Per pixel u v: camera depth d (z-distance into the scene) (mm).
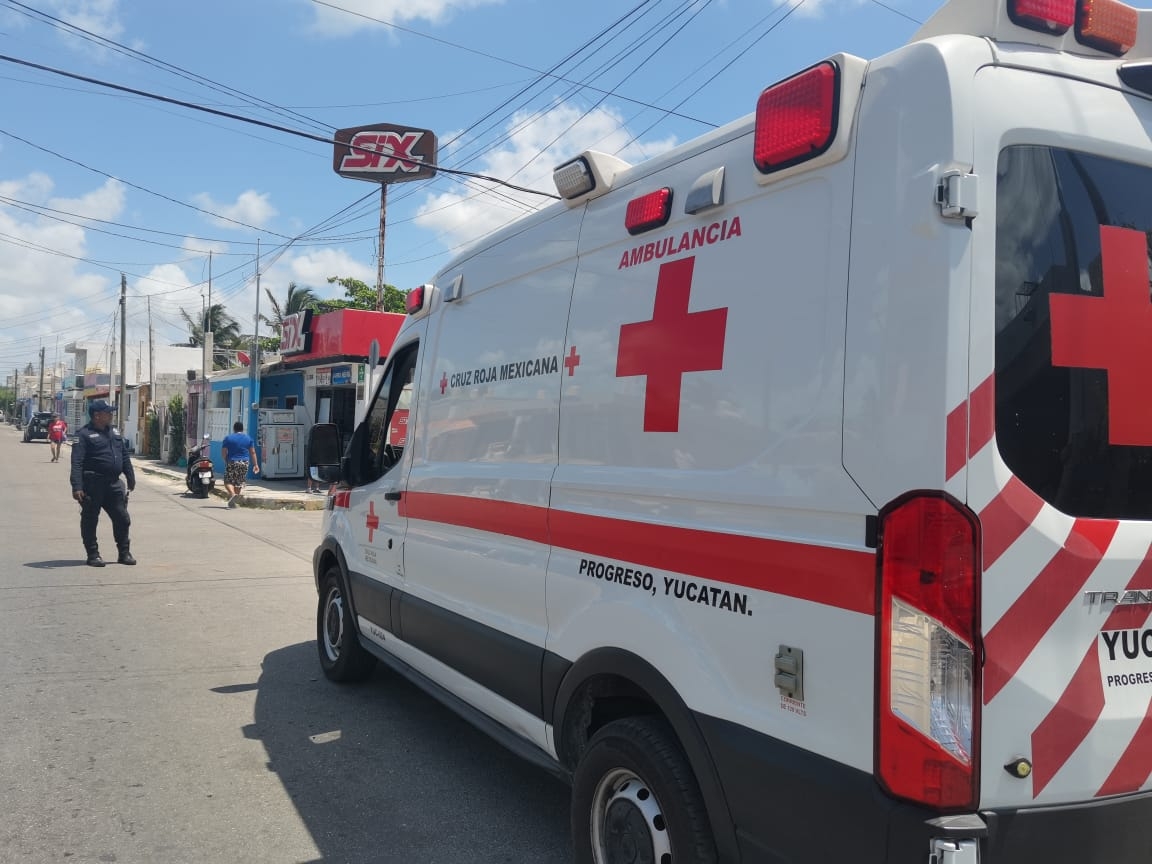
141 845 3604
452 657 4039
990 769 1954
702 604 2520
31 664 6133
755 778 2283
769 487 2320
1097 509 2143
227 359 49156
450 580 4078
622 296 3055
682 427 2674
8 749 4586
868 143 2180
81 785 4176
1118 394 2211
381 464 5270
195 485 19656
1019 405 2062
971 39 2146
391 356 5312
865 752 2027
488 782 4348
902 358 2029
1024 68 2184
